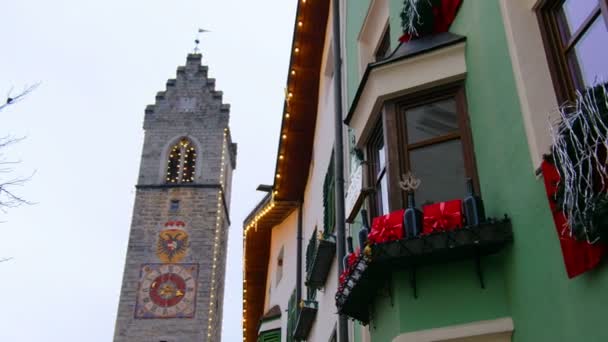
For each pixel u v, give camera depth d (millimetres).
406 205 7484
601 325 5027
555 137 5387
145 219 57719
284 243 21250
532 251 5941
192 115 63938
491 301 6363
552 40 6418
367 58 11516
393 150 7770
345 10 13117
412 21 8430
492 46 7109
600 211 4844
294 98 17641
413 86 7891
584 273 5238
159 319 53719
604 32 5773
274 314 20625
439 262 6711
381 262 6703
